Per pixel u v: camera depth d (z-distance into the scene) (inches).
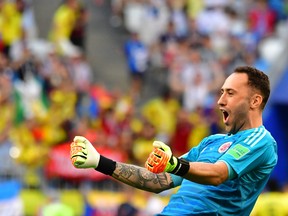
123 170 671.8
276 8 2287.2
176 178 696.4
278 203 1360.7
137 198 1473.9
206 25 2203.5
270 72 1624.0
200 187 660.7
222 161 635.5
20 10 2060.8
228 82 671.8
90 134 1616.6
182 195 665.6
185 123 1765.5
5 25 2018.9
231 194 653.9
